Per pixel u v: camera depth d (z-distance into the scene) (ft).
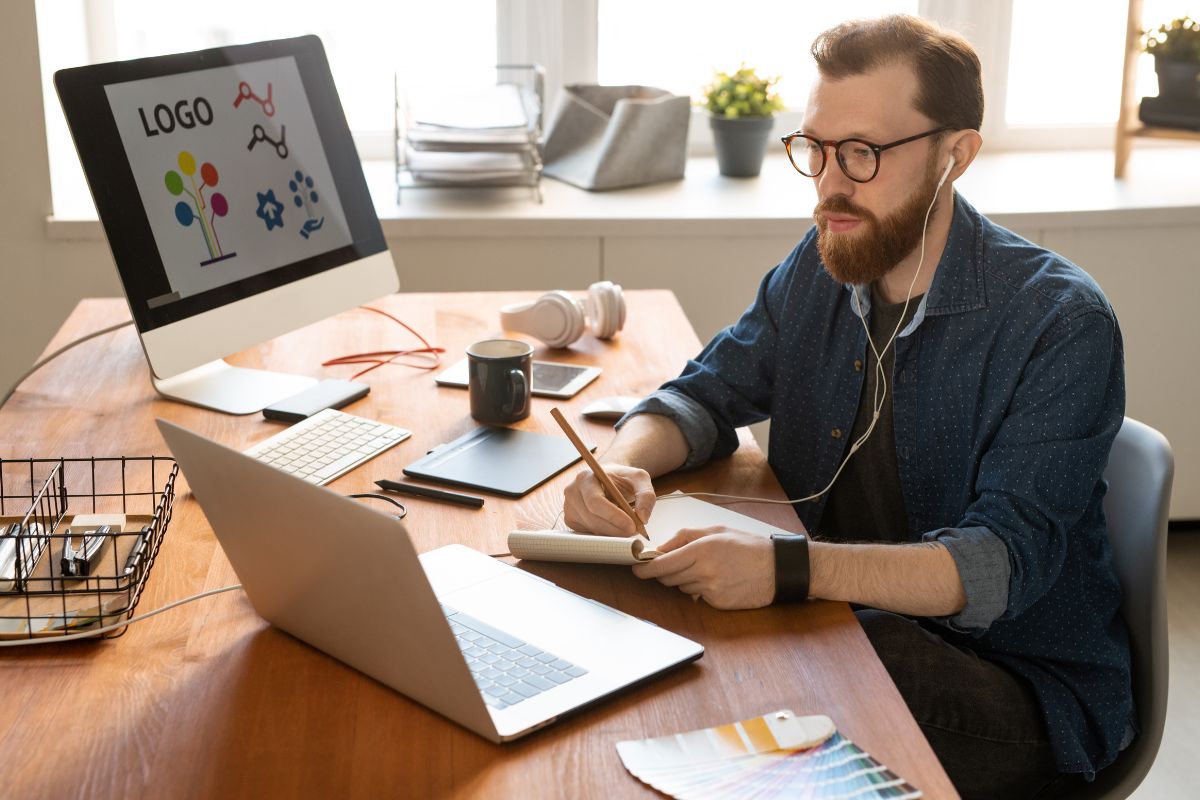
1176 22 8.86
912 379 4.54
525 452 4.63
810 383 4.95
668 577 3.62
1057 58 10.09
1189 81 8.82
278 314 5.35
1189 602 8.34
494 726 2.88
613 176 8.88
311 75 5.63
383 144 9.77
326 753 2.89
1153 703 4.26
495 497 4.28
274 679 3.20
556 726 2.99
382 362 5.68
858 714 3.05
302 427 4.80
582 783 2.78
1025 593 3.84
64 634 3.33
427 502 4.25
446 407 5.15
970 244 4.41
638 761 2.84
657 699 3.11
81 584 3.55
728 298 8.43
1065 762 4.09
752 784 2.75
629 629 3.37
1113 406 4.11
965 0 9.77
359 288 5.72
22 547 3.55
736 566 3.57
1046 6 9.92
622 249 8.25
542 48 9.62
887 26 4.26
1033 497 3.92
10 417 4.98
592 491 3.99
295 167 5.50
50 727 2.98
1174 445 8.97
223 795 2.74
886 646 4.09
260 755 2.88
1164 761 6.64
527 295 6.76
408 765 2.84
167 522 3.96
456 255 8.18
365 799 2.72
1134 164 9.71
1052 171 9.46
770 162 9.96
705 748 2.89
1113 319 4.16
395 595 2.83
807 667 3.26
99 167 4.75
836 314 4.84
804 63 9.94
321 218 5.59
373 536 2.73
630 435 4.58
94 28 9.02
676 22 9.71
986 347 4.31
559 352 5.88
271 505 2.98
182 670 3.24
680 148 9.20
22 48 7.66
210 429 4.90
